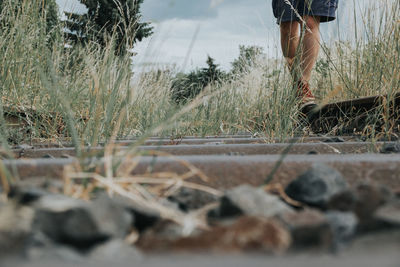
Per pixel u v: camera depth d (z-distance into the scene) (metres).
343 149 2.12
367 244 0.64
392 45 3.54
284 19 4.34
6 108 3.07
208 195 1.07
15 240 0.65
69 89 3.14
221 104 4.59
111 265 0.50
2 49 3.78
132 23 3.33
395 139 2.59
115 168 1.11
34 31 4.08
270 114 3.36
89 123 2.56
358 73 4.13
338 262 0.49
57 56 4.00
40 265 0.50
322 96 4.46
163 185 1.06
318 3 4.18
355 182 1.19
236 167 1.20
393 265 0.47
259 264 0.50
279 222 0.75
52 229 0.69
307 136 3.16
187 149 1.94
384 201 0.81
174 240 0.69
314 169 1.02
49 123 3.23
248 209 0.83
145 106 4.20
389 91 2.73
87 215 0.70
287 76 3.64
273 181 1.19
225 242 0.64
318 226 0.68
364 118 3.24
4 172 1.00
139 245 0.73
